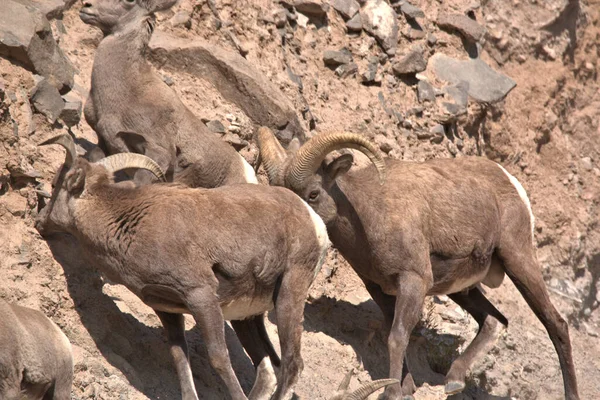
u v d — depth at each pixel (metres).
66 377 16.25
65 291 19.66
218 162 22.16
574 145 38.06
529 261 23.84
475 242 22.88
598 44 39.75
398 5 32.84
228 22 28.69
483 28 34.34
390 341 21.33
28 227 20.08
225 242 17.94
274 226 18.50
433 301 26.50
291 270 18.81
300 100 28.38
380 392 23.05
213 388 20.05
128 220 17.80
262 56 28.81
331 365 22.70
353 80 30.72
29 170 20.52
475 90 33.28
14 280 19.11
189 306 17.66
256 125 26.78
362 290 25.97
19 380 15.33
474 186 23.22
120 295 20.77
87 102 21.52
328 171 21.02
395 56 31.95
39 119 22.27
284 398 18.64
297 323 18.84
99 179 18.09
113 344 19.53
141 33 21.45
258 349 19.73
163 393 19.28
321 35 30.94
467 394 25.05
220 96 26.84
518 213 23.88
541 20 37.59
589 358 33.25
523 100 36.28
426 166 23.20
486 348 24.16
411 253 21.64
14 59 22.66
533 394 27.42
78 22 26.64
